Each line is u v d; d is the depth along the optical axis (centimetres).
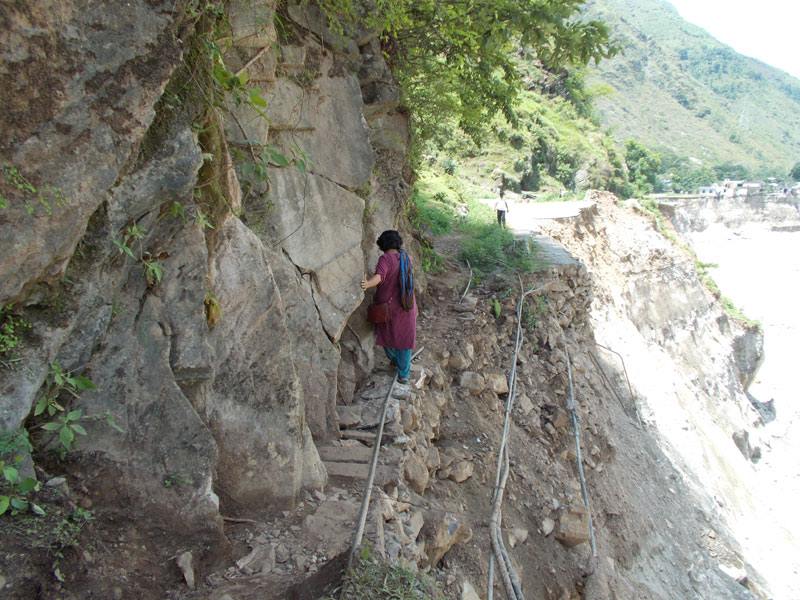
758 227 5869
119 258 336
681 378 2014
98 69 293
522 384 894
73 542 305
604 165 3909
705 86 17400
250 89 472
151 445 352
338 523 412
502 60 903
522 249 1237
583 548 727
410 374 673
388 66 814
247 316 406
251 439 403
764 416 2956
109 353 343
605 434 1031
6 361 293
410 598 352
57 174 287
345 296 578
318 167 574
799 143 16162
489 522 597
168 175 341
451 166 2698
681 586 945
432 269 1049
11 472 281
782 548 1494
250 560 362
